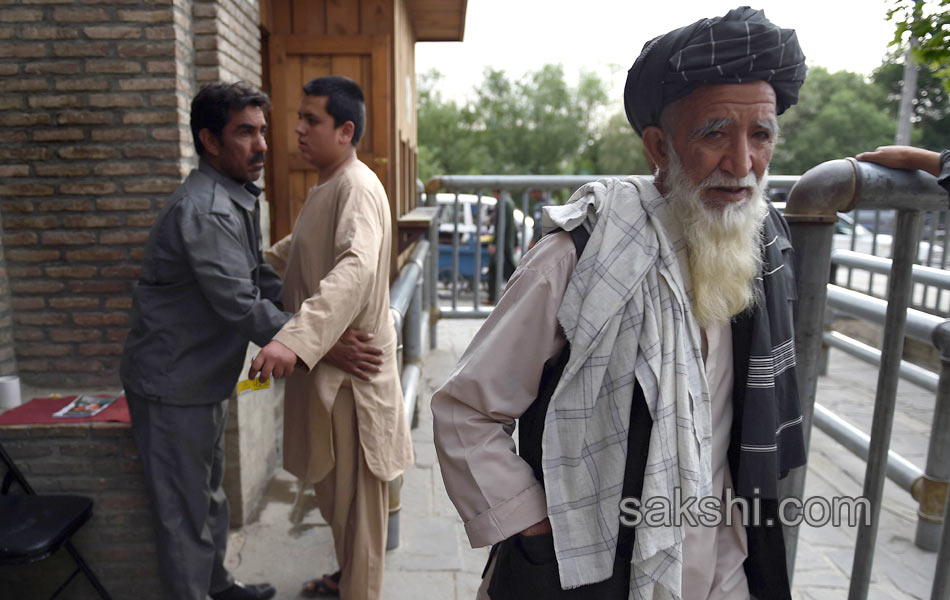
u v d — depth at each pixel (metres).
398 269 4.43
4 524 2.04
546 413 1.11
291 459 2.33
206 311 2.11
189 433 2.13
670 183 1.11
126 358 2.15
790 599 1.23
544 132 50.66
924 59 1.67
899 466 2.90
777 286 1.16
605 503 1.07
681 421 1.05
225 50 2.80
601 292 1.06
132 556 2.45
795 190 1.44
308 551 2.81
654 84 1.09
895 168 1.39
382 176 4.37
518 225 8.27
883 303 2.18
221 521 2.38
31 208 2.61
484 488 1.12
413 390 3.48
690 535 1.16
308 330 1.92
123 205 2.61
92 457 2.37
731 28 1.00
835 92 46.25
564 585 1.08
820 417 3.23
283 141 4.32
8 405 2.53
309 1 4.25
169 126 2.57
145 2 2.50
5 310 2.65
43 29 2.50
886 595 2.51
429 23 6.38
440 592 2.53
